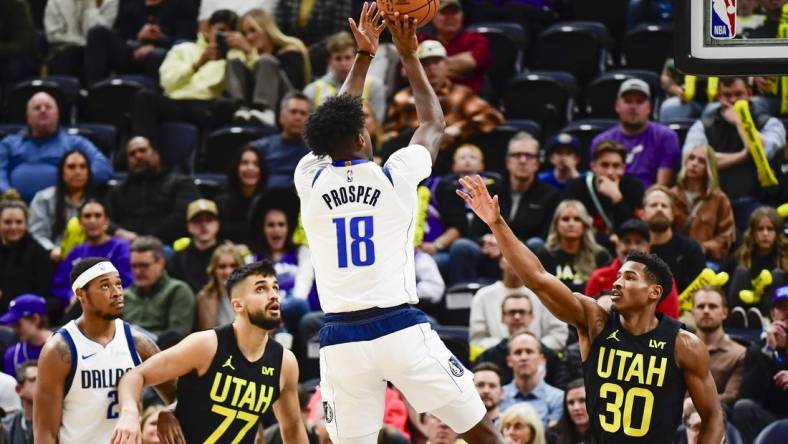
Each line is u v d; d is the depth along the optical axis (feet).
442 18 79.51
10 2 85.40
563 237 63.16
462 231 69.62
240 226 69.56
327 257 34.86
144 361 41.60
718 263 65.57
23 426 55.98
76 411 42.96
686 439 51.96
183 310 63.31
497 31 81.05
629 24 85.76
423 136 36.27
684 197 66.64
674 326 39.01
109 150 78.79
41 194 72.49
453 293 64.44
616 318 39.45
